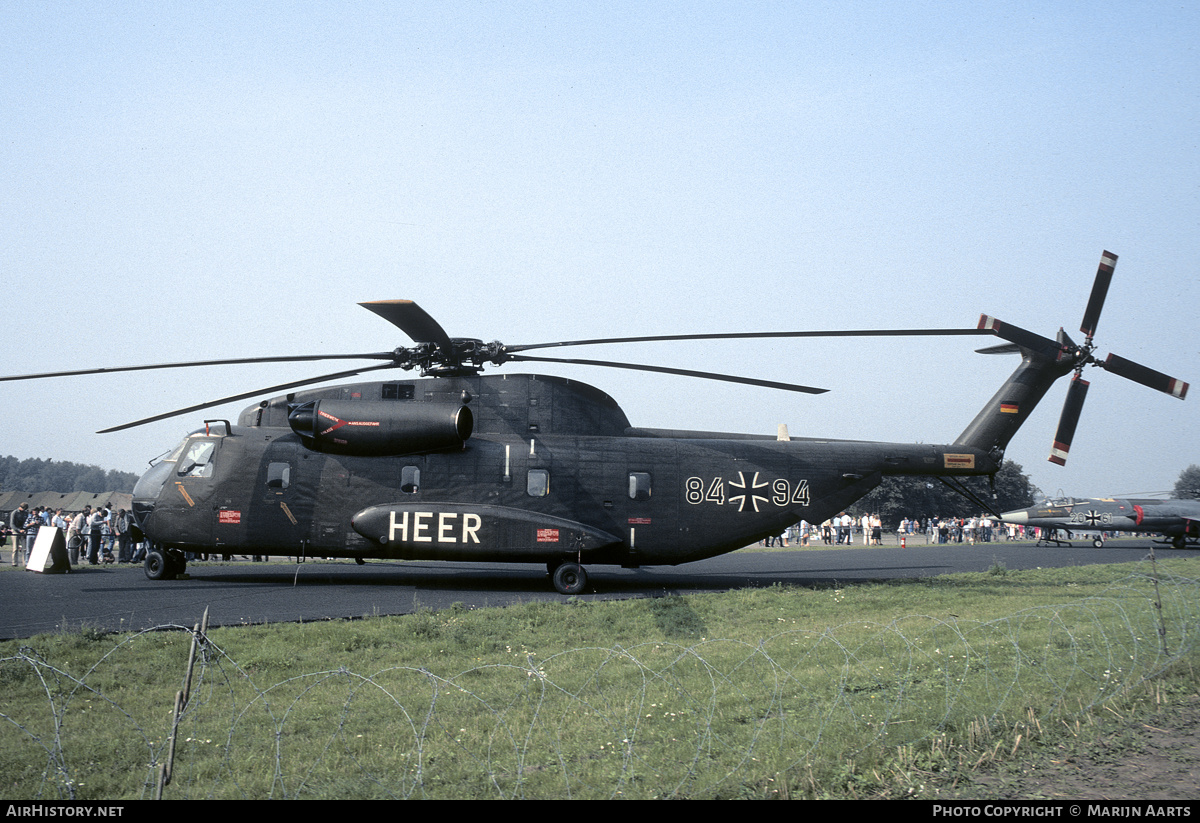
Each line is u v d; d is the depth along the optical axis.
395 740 8.38
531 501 21.08
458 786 7.00
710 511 21.89
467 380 21.78
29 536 29.72
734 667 11.59
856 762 7.53
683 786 6.89
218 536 21.03
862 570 29.22
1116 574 26.27
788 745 8.01
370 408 20.88
